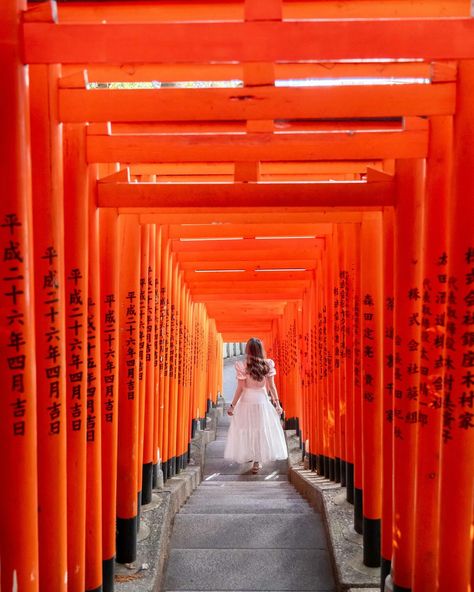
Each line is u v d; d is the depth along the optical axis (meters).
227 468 9.32
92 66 3.08
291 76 3.07
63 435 2.68
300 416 9.55
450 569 2.65
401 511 3.23
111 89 2.61
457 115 2.55
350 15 2.81
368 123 3.44
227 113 2.64
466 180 2.53
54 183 2.60
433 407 2.93
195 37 2.37
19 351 2.35
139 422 4.46
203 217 4.36
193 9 2.82
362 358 3.93
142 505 4.99
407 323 3.20
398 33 2.37
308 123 3.45
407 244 3.16
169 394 6.73
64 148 2.93
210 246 6.32
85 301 2.98
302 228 5.66
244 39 2.37
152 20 2.83
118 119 2.62
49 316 2.61
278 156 2.94
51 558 2.67
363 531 3.92
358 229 4.32
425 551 2.98
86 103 2.61
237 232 5.69
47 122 2.59
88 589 3.16
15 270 2.33
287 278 7.83
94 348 3.15
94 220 3.16
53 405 2.64
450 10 2.78
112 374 3.49
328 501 5.08
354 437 4.35
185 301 7.93
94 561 3.17
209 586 4.05
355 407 4.38
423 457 2.97
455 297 2.58
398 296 3.22
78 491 2.94
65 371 2.91
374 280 3.88
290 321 10.94
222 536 4.79
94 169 3.15
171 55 2.38
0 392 2.35
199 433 10.21
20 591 2.39
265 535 4.78
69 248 2.93
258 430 7.50
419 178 3.15
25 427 2.38
